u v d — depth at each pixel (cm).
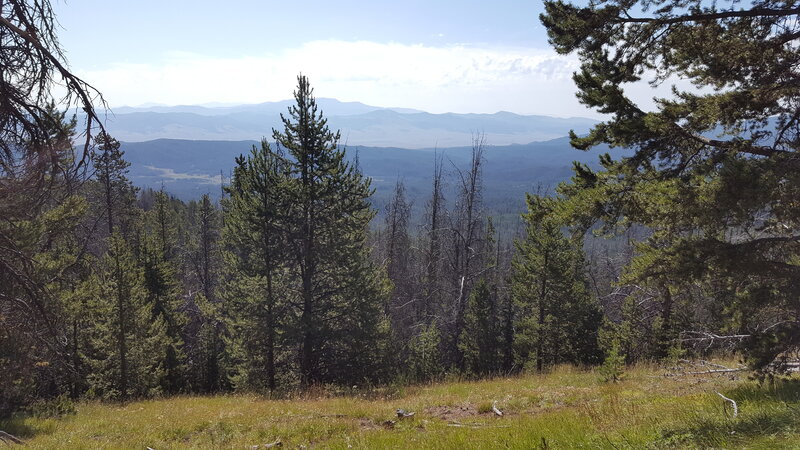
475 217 2884
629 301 2369
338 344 2458
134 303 2739
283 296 2422
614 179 805
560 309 3072
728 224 668
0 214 646
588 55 793
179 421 1245
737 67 705
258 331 2334
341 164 2309
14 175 613
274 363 2523
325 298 2450
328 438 992
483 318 3525
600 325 3312
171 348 3503
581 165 865
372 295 2430
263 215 2273
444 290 3725
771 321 837
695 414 662
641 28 741
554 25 788
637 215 734
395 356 2758
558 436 667
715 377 1204
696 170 720
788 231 734
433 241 3341
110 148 618
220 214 5228
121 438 1108
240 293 2416
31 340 880
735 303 765
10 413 1580
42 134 602
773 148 704
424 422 1061
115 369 2788
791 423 502
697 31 729
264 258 2366
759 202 604
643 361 1927
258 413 1294
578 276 3372
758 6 689
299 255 2314
